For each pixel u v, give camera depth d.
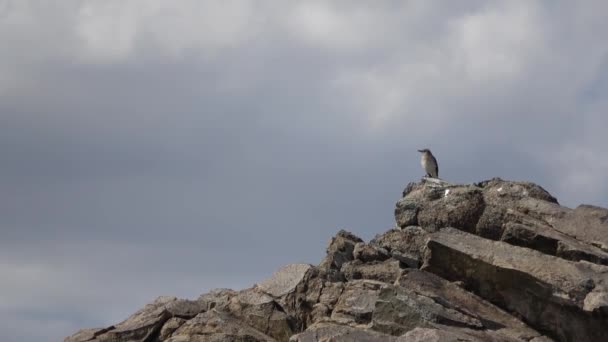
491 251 28.91
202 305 30.47
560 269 27.92
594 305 26.69
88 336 29.64
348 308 28.14
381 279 29.91
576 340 27.20
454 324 26.64
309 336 26.44
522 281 28.03
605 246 29.34
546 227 30.11
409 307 26.83
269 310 29.50
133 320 30.67
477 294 28.88
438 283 28.50
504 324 27.34
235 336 28.31
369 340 25.70
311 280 30.27
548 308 27.62
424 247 30.69
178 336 28.58
